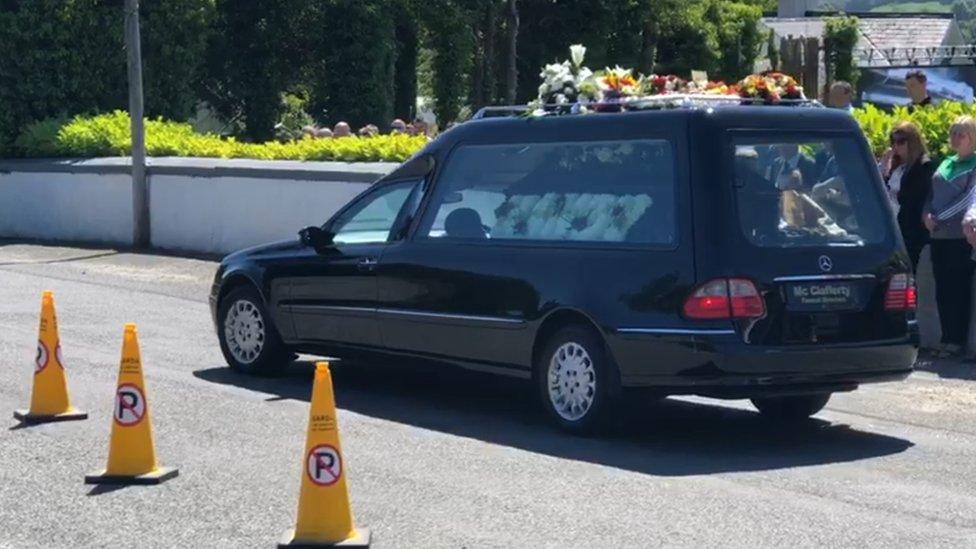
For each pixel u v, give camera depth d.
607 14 38.16
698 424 9.87
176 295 16.41
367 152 19.48
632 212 9.13
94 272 18.66
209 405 10.16
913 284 9.40
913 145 12.22
